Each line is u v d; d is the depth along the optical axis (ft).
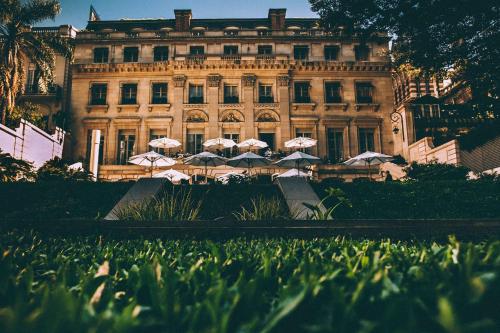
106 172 94.12
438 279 3.85
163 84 107.04
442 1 46.34
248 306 2.93
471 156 67.87
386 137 104.12
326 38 109.09
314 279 3.23
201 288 3.87
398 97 119.34
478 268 3.87
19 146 74.08
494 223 17.04
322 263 5.09
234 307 2.80
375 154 68.59
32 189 37.09
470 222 17.01
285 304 2.74
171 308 2.90
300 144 78.89
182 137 102.63
